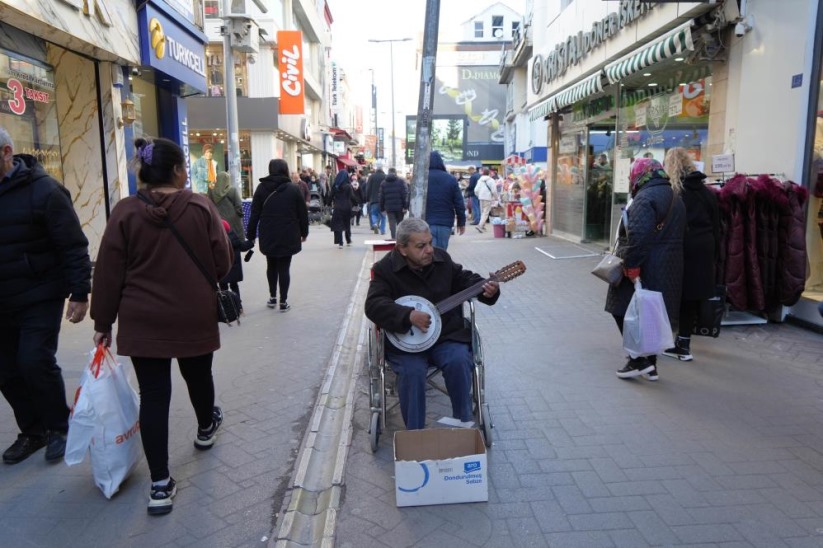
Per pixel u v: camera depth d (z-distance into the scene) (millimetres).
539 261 11594
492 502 3338
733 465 3672
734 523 3092
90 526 3189
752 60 6980
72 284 3584
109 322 3303
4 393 3855
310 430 4305
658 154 9930
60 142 9773
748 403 4582
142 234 3236
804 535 2986
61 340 6484
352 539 3049
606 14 10781
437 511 3277
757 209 6305
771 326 6555
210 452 4020
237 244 7332
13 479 3654
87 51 9078
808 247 6617
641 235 4770
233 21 13070
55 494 3490
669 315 4930
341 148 48812
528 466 3711
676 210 4879
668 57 7680
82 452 3383
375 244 6598
